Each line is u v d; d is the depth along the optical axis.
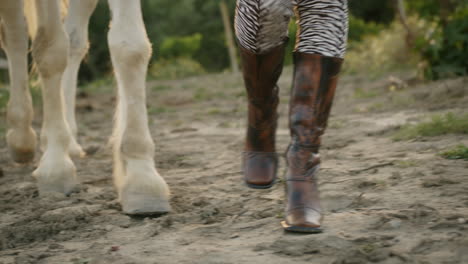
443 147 3.16
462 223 1.80
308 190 1.87
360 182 2.47
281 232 1.88
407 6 12.74
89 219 2.25
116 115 2.42
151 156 2.30
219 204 2.35
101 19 20.59
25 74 3.32
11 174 3.33
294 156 1.88
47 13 2.67
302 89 1.85
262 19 1.80
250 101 2.15
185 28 26.80
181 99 9.68
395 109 5.31
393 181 2.47
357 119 4.97
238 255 1.69
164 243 1.88
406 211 1.96
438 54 6.92
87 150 4.17
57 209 2.39
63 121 2.79
